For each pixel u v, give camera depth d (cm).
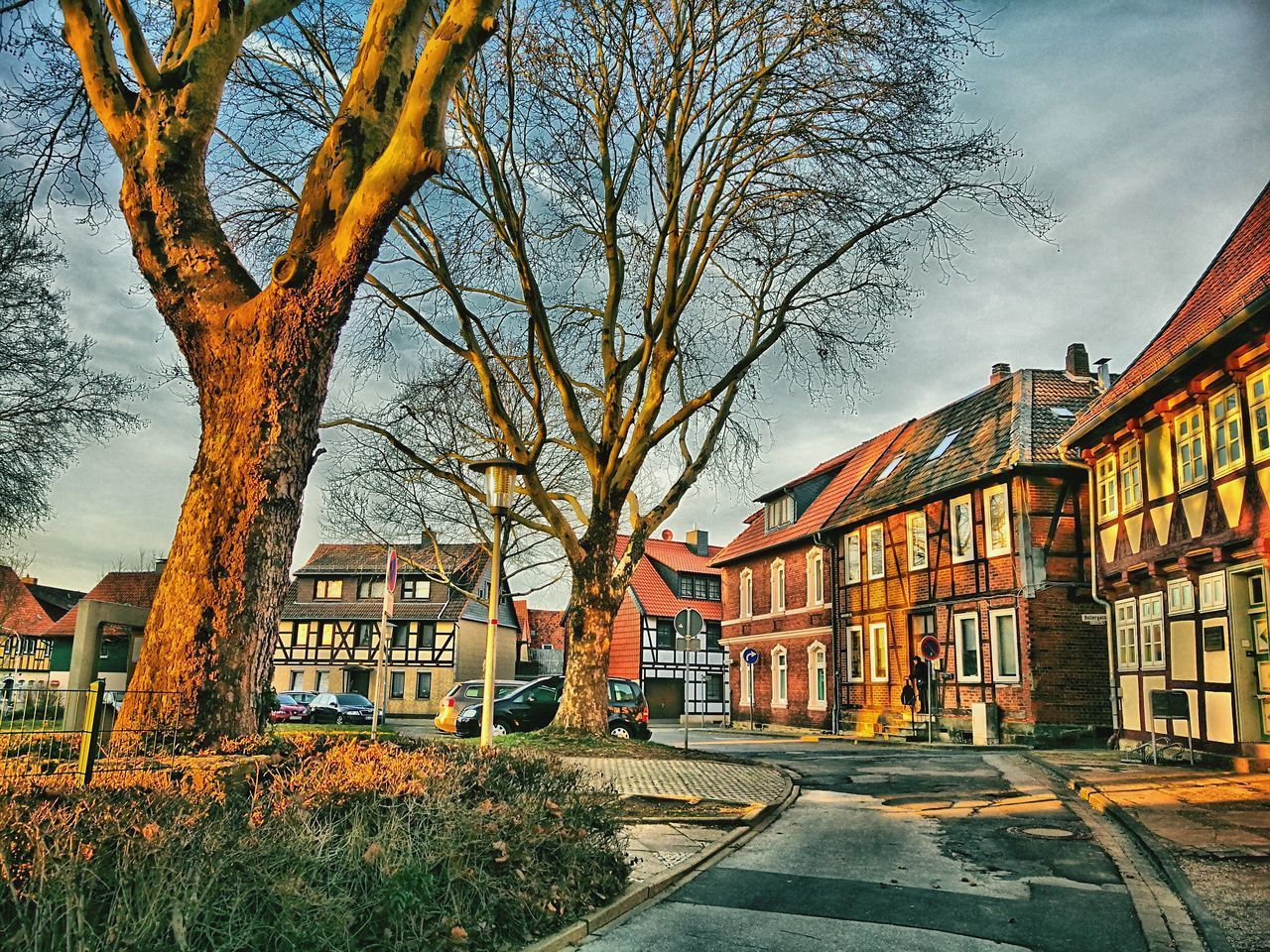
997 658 2381
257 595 729
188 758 592
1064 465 2264
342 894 440
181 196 795
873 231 1642
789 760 1831
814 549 3412
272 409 750
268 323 757
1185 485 1570
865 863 812
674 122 1634
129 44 776
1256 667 1408
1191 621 1578
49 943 348
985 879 749
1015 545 2328
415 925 458
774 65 1547
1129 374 1869
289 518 757
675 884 734
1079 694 2255
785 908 656
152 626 725
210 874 402
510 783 721
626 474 1780
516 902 540
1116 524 1873
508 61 1520
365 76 817
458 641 5197
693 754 1662
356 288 777
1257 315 1269
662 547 5541
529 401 1738
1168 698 1516
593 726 1747
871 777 1471
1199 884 699
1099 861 812
